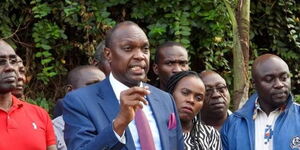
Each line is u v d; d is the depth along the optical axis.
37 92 7.30
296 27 8.15
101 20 7.05
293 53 8.09
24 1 7.17
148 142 3.25
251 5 7.98
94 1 7.22
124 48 3.32
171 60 4.99
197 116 4.20
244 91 6.38
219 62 7.51
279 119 4.15
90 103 3.34
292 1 8.10
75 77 5.07
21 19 7.23
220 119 4.99
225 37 7.55
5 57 3.98
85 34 7.25
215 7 7.26
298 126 4.11
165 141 3.38
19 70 4.57
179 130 3.58
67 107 3.38
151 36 7.17
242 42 6.46
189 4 7.29
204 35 7.42
